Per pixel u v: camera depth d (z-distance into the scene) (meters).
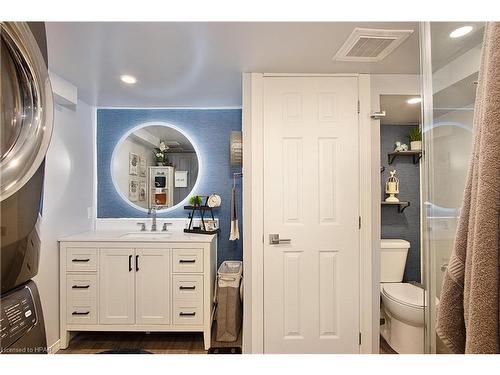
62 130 2.34
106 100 2.63
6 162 0.72
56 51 1.67
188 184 2.92
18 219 0.75
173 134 2.93
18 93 0.77
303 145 1.99
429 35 1.07
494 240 0.55
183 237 2.43
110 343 2.32
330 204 2.00
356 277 1.99
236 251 2.87
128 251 2.26
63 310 2.24
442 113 1.04
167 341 2.36
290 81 1.99
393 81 2.03
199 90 2.35
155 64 1.86
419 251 2.71
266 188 1.98
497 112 0.55
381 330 2.42
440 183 1.02
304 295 1.98
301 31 1.47
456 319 0.69
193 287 2.26
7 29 0.69
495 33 0.57
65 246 2.25
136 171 2.95
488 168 0.55
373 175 2.02
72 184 2.48
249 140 1.98
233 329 2.32
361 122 2.00
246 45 1.61
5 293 0.75
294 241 1.98
